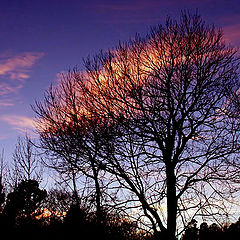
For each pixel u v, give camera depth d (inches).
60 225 644.7
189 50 513.3
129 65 525.7
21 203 765.9
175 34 523.5
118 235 514.3
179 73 518.6
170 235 473.7
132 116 503.5
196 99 506.3
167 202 491.5
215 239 501.7
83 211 560.1
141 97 504.1
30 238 700.7
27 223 723.4
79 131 505.7
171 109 507.8
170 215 483.8
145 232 503.2
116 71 522.3
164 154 495.5
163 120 505.7
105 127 496.7
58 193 669.3
